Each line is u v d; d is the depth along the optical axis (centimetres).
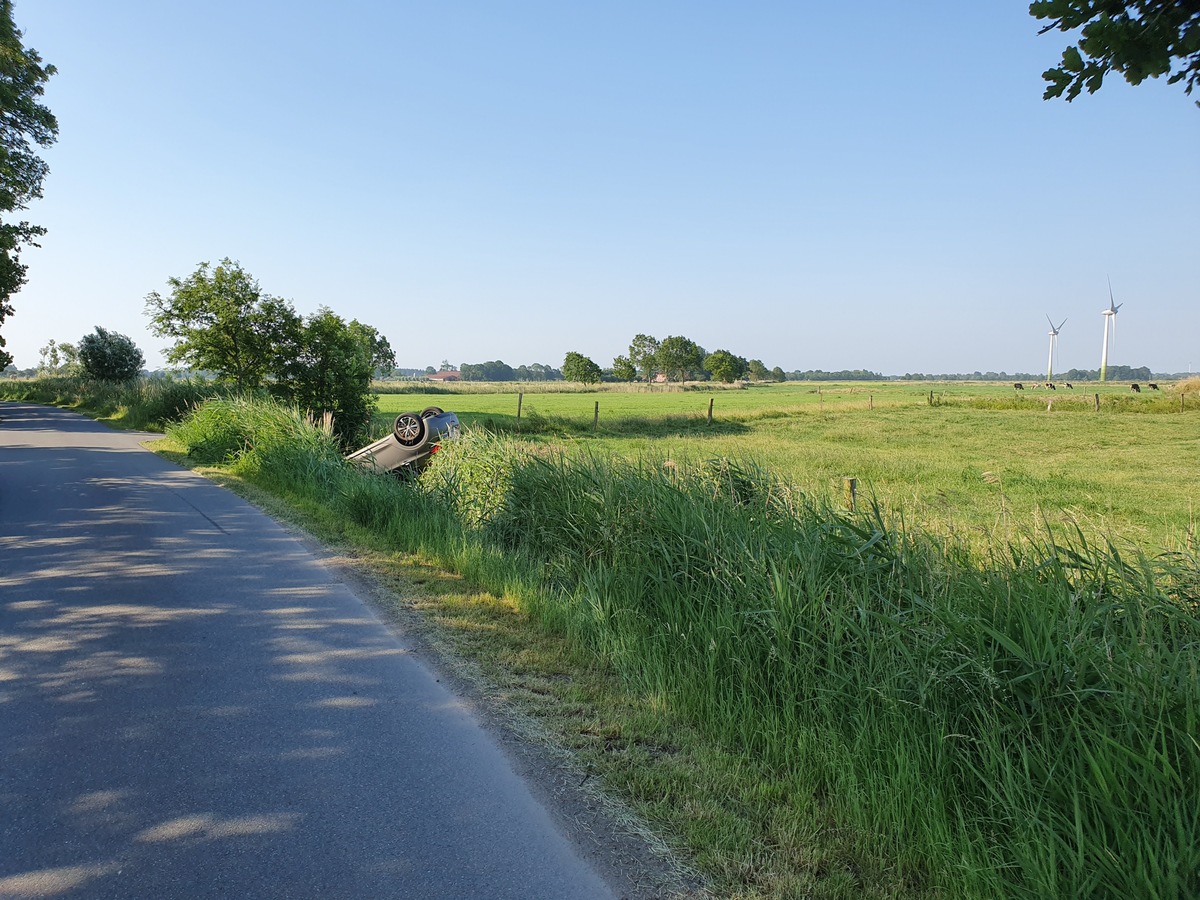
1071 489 1548
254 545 849
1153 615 347
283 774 352
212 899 263
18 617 581
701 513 576
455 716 419
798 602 429
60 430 2464
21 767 353
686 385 12200
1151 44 267
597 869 285
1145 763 268
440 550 796
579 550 702
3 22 2945
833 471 1780
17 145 3231
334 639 543
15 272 3362
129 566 745
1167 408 4334
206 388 2502
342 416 2253
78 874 275
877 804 319
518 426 3359
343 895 267
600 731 402
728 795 343
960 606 374
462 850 295
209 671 479
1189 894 240
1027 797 295
